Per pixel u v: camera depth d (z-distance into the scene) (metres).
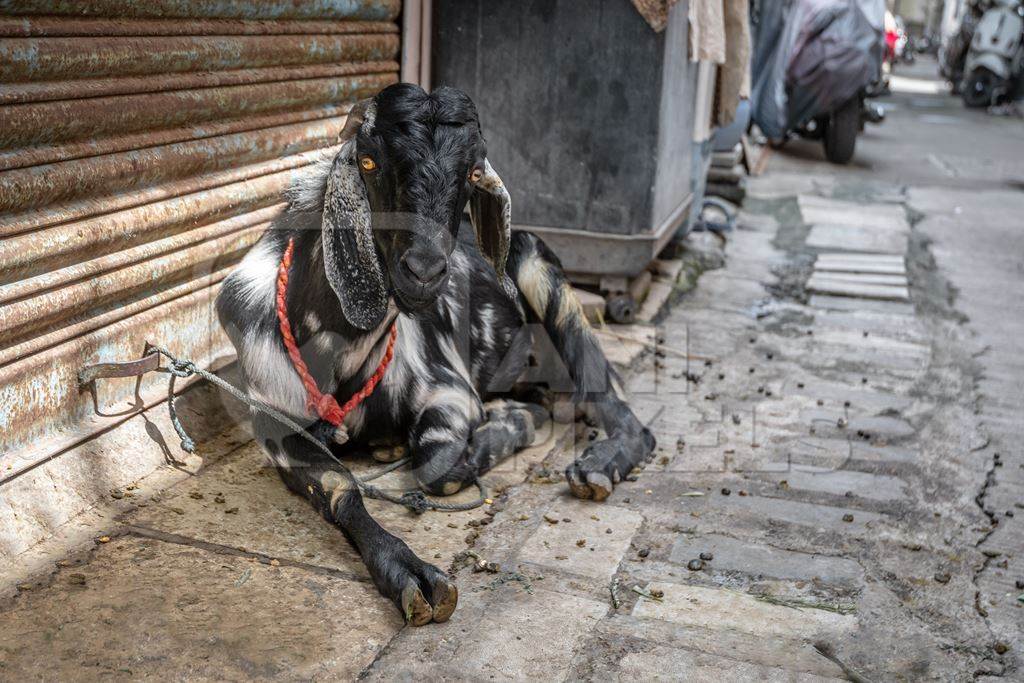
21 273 3.13
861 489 4.05
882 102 19.77
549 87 5.45
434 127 2.88
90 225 3.36
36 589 2.92
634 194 5.52
